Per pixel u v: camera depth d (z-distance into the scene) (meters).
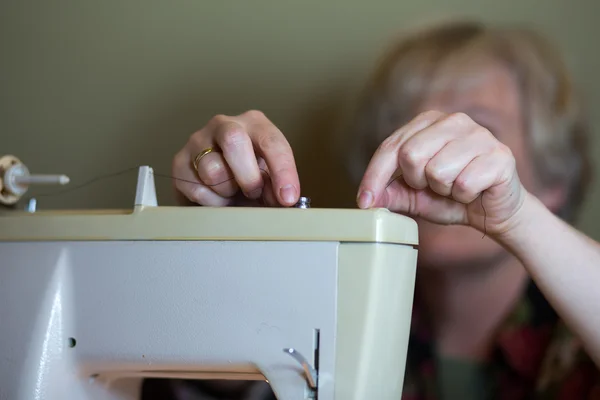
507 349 1.05
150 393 1.04
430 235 1.08
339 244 0.62
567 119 1.08
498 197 0.71
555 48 1.10
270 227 0.63
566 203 1.08
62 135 1.34
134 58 1.32
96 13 1.34
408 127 0.70
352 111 1.19
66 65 1.35
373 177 0.68
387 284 0.62
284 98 1.23
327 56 1.22
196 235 0.64
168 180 1.29
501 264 1.06
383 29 1.19
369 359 0.62
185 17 1.30
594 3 1.09
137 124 1.31
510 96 1.09
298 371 0.63
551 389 1.03
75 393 0.67
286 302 0.63
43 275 0.67
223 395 1.04
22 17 1.37
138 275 0.65
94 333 0.66
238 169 0.71
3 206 0.71
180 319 0.65
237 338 0.64
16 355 0.67
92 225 0.66
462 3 1.15
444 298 1.08
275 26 1.25
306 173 1.21
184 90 1.29
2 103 1.37
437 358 1.08
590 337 0.76
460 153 0.68
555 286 0.76
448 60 1.13
